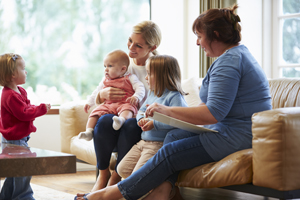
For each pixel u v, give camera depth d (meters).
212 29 1.71
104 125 2.02
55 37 4.01
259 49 3.70
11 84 2.21
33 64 3.93
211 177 1.61
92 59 4.14
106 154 2.05
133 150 1.99
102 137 2.03
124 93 2.22
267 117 1.47
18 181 2.10
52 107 3.84
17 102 2.11
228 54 1.66
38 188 2.70
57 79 4.02
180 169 1.70
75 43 4.08
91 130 2.14
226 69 1.62
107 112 2.19
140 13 4.28
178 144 1.69
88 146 2.71
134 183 1.68
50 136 3.66
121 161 1.99
